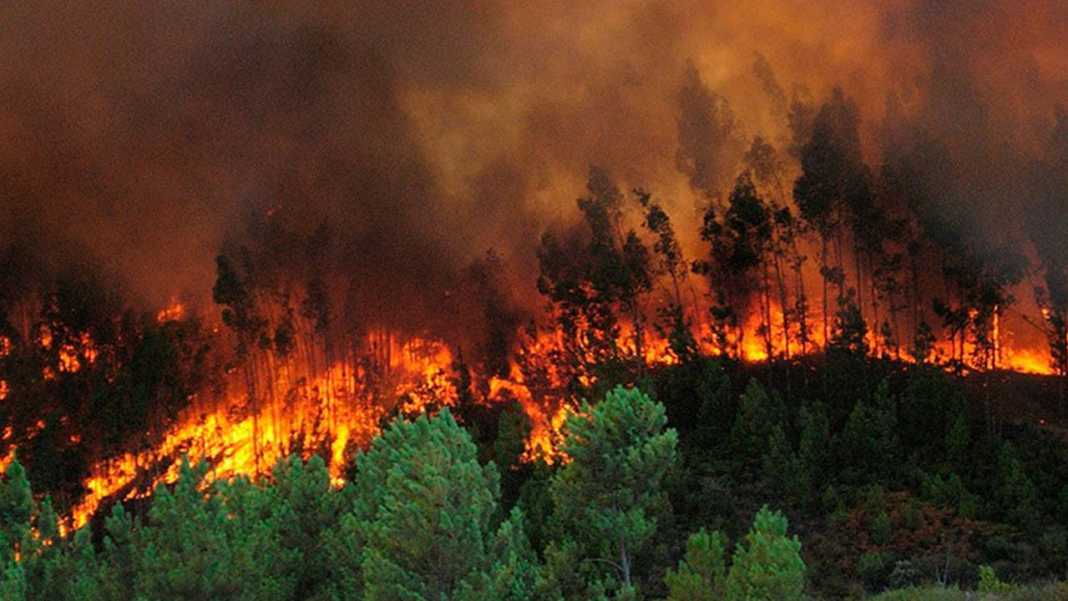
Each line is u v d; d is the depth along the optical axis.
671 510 38.69
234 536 24.70
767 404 48.84
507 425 48.09
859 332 54.66
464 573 22.22
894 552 36.72
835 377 53.62
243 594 23.08
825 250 60.81
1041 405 54.84
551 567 25.06
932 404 48.25
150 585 22.28
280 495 29.02
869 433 45.75
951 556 35.34
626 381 57.06
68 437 59.97
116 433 58.22
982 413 52.88
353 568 24.86
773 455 44.09
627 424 25.94
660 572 34.75
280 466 29.75
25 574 24.27
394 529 22.20
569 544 25.64
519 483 45.97
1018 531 37.56
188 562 22.38
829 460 45.06
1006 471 41.53
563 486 26.16
